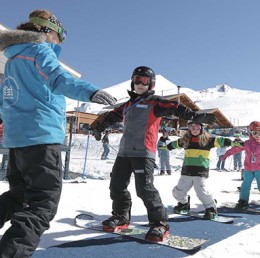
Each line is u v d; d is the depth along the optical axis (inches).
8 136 81.6
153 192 125.7
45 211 75.0
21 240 69.9
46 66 75.1
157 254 110.9
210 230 149.1
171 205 211.0
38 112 78.8
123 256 107.6
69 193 232.2
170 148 187.8
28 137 77.7
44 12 89.2
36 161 77.4
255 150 211.2
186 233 141.9
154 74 133.6
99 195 232.8
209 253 115.3
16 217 72.4
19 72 81.0
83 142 906.1
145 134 127.1
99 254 108.4
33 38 80.2
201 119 109.9
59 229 138.1
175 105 118.3
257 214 198.2
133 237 128.4
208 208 173.9
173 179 382.0
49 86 74.8
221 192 291.1
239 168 586.9
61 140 81.8
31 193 77.9
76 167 441.4
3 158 319.0
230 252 117.9
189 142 178.5
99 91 69.9
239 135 217.9
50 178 77.4
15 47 81.6
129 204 140.5
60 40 92.9
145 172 125.6
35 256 103.8
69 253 108.3
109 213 179.5
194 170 176.2
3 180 279.6
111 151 778.8
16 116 80.4
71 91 71.2
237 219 178.4
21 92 80.5
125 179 134.4
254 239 136.6
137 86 131.9
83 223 147.6
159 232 123.4
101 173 402.9
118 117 139.7
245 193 212.1
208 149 177.5
